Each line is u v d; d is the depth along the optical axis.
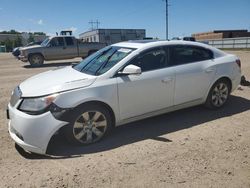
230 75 6.33
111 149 4.61
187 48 5.84
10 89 9.75
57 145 4.78
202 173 3.84
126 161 4.20
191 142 4.80
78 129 4.62
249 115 6.09
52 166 4.12
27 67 17.73
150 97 5.25
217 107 6.40
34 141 4.30
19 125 4.34
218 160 4.18
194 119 5.88
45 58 18.69
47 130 4.31
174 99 5.59
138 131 5.32
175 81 5.49
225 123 5.64
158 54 5.42
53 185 3.65
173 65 5.54
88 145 4.77
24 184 3.70
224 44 50.97
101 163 4.16
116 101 4.88
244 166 4.01
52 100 4.35
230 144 4.70
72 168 4.05
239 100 7.24
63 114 4.39
